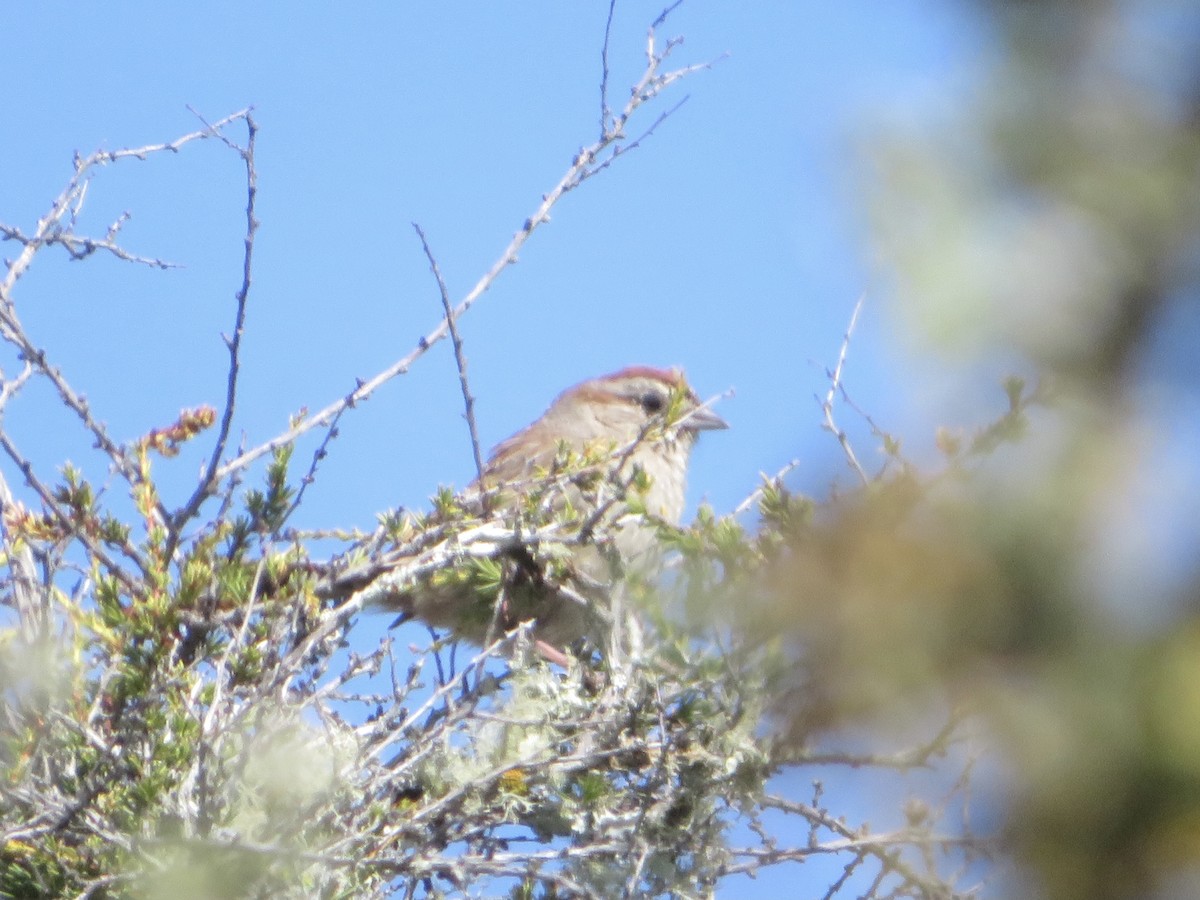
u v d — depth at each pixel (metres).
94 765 8.55
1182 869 1.98
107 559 9.42
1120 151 2.06
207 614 9.34
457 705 9.73
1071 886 2.03
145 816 8.16
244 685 8.87
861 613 2.31
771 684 3.05
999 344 2.07
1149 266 2.05
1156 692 2.01
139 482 9.97
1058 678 2.08
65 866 8.30
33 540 9.45
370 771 9.00
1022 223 2.07
